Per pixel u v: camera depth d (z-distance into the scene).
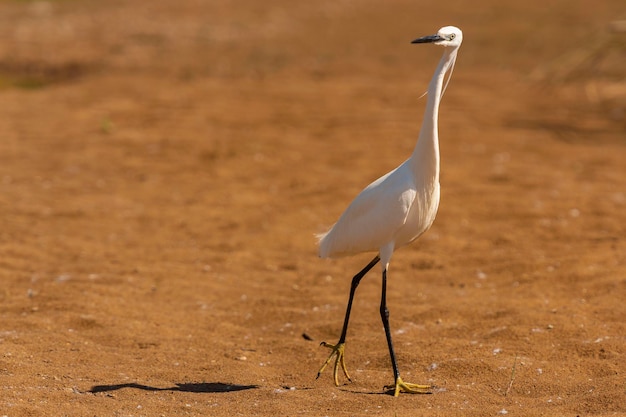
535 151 20.73
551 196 16.64
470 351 9.18
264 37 38.31
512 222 15.06
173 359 9.20
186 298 11.48
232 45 36.44
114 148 20.84
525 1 46.09
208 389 8.34
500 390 8.15
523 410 7.49
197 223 15.25
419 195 8.24
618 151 20.69
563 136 22.31
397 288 11.89
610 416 7.13
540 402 7.78
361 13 44.34
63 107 25.45
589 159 19.89
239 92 27.66
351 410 7.69
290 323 10.58
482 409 7.54
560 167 19.16
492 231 14.56
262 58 33.75
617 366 8.51
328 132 22.56
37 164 19.30
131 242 14.10
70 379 8.45
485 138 21.95
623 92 26.69
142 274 12.40
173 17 42.81
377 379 8.58
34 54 34.00
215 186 17.81
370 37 37.97
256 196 17.06
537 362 8.73
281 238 14.39
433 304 10.99
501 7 44.38
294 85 28.78
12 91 28.17
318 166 19.31
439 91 8.12
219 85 28.78
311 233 14.70
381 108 25.31
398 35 38.22
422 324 10.33
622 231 14.29
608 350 8.94
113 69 31.70
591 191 17.02
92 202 16.52
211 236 14.53
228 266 13.00
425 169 8.18
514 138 21.98
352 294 8.56
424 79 29.72
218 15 43.66
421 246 13.88
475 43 35.97
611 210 15.55
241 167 19.30
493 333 9.71
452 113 24.75
